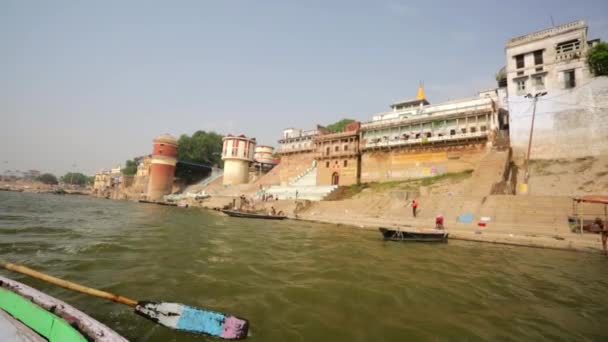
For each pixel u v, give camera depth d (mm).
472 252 13828
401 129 39375
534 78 31438
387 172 39594
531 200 21453
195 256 10953
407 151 38219
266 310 6242
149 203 60375
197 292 7184
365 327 5621
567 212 19297
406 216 25250
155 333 5145
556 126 29500
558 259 12789
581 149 27953
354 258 11484
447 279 9039
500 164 28750
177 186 80625
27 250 11086
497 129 33188
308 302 6746
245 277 8477
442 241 16781
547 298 7684
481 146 32750
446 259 11961
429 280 8836
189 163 78062
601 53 27531
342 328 5543
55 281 6133
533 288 8508
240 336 5027
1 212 25156
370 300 7012
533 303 7293
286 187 48188
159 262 9883
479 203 23234
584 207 19297
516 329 5801
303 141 59219
